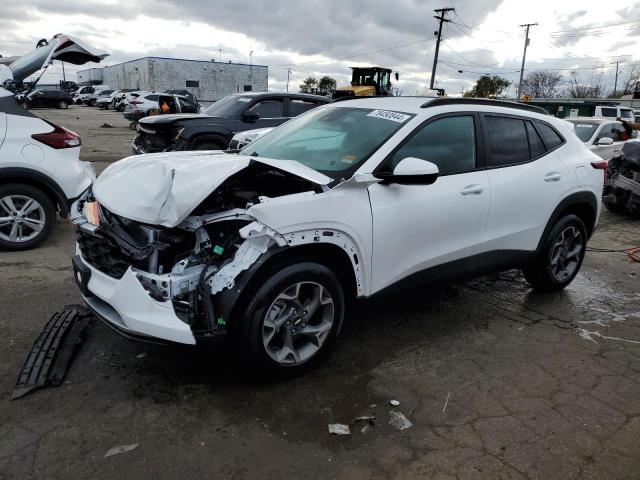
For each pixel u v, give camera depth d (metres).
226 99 10.65
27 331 3.68
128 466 2.45
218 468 2.46
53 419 2.76
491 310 4.51
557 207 4.55
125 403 2.92
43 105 41.12
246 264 2.85
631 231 7.78
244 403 2.97
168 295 2.81
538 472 2.52
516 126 4.36
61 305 4.12
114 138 19.11
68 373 3.18
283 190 3.42
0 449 2.52
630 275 5.70
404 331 4.00
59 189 5.52
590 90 73.44
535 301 4.78
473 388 3.24
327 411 2.93
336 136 3.79
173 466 2.46
